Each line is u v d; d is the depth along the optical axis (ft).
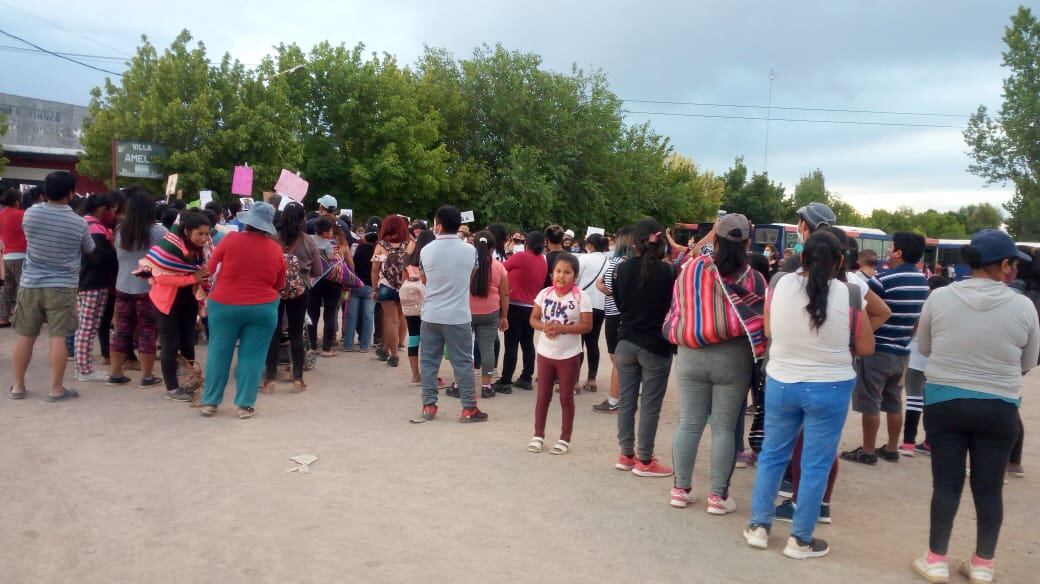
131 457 18.03
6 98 107.65
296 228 25.89
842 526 16.49
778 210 192.13
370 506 15.80
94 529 13.94
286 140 87.30
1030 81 125.80
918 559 14.20
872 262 22.17
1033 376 40.75
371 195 103.14
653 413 18.61
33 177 104.37
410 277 27.45
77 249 22.50
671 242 26.37
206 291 23.79
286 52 102.42
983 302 13.47
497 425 23.29
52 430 19.75
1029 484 20.31
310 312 32.45
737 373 16.10
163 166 78.79
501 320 27.09
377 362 32.27
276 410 23.39
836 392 13.93
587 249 29.17
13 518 14.25
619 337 18.88
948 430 13.78
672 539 15.03
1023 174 127.03
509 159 118.01
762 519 14.83
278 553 13.33
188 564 12.73
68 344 28.35
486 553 13.84
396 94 103.96
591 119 126.52
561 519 15.72
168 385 23.57
